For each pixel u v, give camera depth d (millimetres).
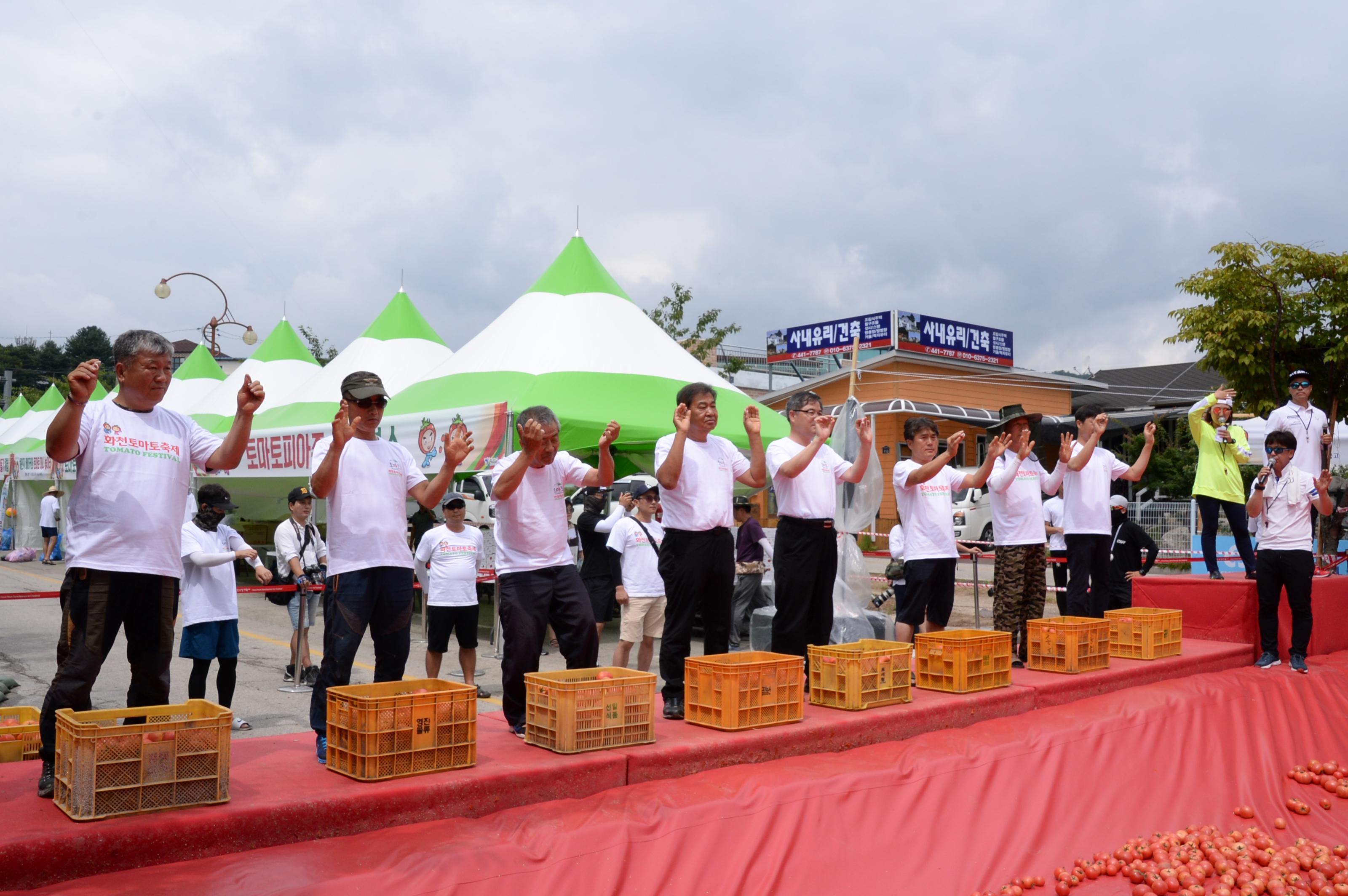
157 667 3688
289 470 11984
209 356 21172
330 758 3910
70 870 3029
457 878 3250
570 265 12656
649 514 7176
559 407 10008
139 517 3557
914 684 6160
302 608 7773
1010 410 6695
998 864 4246
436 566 6855
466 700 3982
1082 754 5223
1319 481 7145
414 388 11898
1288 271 13039
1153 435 7328
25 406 27484
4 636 10688
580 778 4090
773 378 28453
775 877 3783
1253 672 7043
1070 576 7098
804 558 5445
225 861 3229
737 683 4730
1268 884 4059
